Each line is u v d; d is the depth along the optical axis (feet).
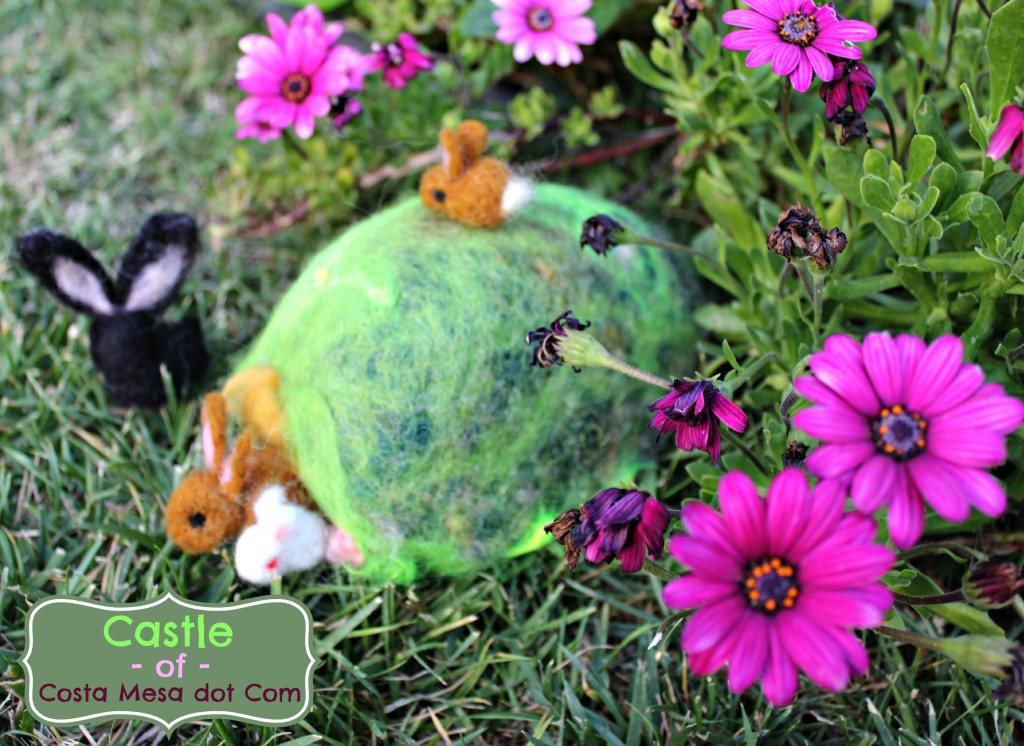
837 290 1.84
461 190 1.82
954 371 1.43
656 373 1.93
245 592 1.89
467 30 2.29
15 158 2.48
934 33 1.96
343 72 2.00
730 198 2.06
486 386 1.74
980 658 1.46
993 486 1.39
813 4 1.70
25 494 2.02
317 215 2.34
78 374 2.12
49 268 1.87
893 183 1.73
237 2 2.71
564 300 1.82
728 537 1.42
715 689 1.80
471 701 1.83
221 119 2.56
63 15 2.72
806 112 2.08
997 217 1.67
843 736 1.78
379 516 1.74
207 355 2.11
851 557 1.40
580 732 1.77
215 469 1.78
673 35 2.02
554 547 1.90
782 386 1.92
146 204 2.44
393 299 1.75
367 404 1.72
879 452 1.42
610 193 2.38
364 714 1.80
